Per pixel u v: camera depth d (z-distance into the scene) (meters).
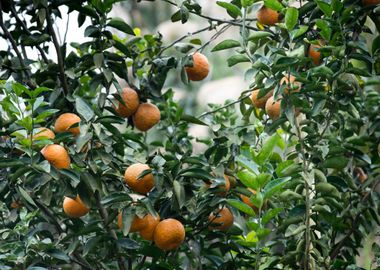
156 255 3.25
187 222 3.25
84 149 3.11
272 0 3.16
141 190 3.11
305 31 3.15
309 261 3.13
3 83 3.14
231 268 3.31
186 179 3.17
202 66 3.43
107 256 3.23
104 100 3.20
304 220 3.13
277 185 3.04
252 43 3.42
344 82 3.13
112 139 3.17
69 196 3.07
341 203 3.30
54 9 3.35
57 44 3.19
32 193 3.19
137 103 3.32
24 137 3.05
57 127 3.15
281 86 3.07
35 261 3.14
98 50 3.22
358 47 3.15
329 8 3.11
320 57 3.26
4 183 3.09
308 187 3.09
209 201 3.19
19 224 3.17
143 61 3.49
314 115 3.12
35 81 3.28
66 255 3.13
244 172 3.04
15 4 3.31
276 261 3.25
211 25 3.41
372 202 3.34
